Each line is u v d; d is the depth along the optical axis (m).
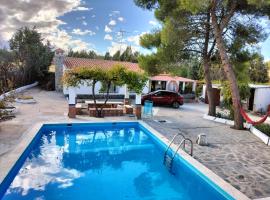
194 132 12.12
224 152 9.09
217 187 6.30
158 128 12.65
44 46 37.38
